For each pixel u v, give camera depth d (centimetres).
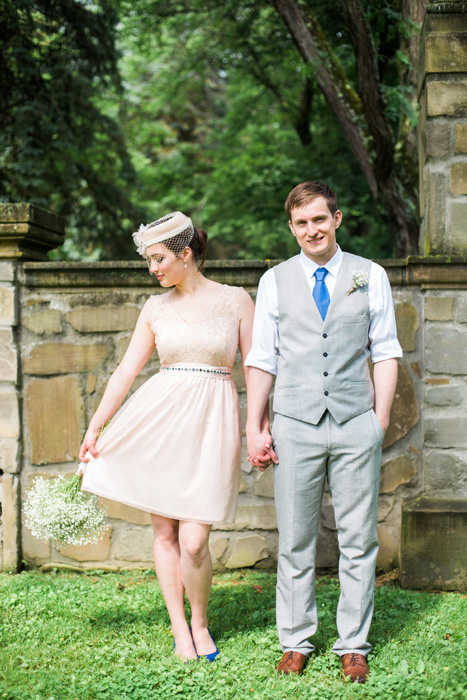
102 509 269
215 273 334
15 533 342
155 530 256
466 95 315
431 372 322
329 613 282
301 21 541
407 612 282
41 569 345
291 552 236
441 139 318
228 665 240
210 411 246
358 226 1094
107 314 343
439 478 323
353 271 233
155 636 265
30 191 795
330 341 228
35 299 344
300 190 229
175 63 1323
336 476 232
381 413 233
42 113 748
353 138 564
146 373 343
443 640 254
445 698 213
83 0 755
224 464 243
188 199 1418
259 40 927
